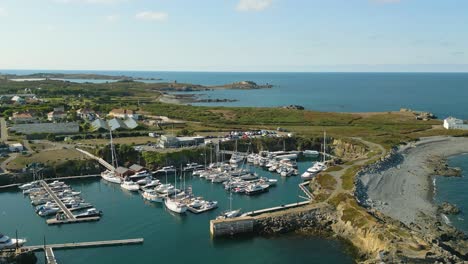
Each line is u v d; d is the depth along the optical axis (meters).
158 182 170.62
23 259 99.88
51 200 148.50
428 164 196.50
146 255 109.44
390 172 180.12
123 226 127.94
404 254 97.12
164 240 118.31
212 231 120.62
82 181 178.88
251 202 149.50
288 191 163.50
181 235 121.75
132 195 159.38
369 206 135.75
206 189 166.38
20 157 190.62
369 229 112.19
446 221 128.38
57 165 183.50
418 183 166.00
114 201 151.88
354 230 116.38
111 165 191.12
